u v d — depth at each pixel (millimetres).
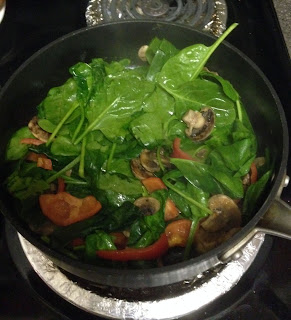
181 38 352
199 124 341
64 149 348
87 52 364
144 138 343
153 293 323
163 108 353
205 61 339
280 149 292
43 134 352
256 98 339
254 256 331
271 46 392
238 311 321
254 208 297
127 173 336
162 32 352
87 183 336
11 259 342
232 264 329
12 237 347
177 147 341
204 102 346
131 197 325
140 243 304
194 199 319
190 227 314
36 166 336
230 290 327
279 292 325
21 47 411
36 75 347
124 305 320
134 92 354
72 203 317
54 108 356
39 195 323
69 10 421
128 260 296
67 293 324
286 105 364
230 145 329
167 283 288
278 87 373
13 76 326
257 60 388
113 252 295
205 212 314
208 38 338
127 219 311
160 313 318
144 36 359
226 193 322
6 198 311
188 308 318
